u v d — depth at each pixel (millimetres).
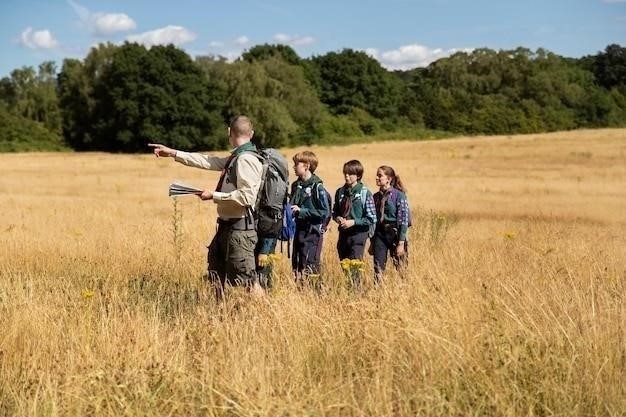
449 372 4406
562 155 57875
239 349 4941
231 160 6770
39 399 4203
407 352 4828
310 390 4246
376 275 7898
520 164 49219
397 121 112938
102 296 6832
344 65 113000
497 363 4410
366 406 4051
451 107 112375
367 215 8461
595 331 4820
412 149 72938
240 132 6754
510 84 117562
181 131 85188
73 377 4418
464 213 19609
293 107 91688
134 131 86000
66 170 46000
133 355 4785
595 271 7859
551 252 9383
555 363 4422
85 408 4109
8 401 4320
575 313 5480
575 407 3973
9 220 14938
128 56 85250
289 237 8023
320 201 8484
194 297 7129
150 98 84188
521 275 7160
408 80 158125
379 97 113875
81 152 86750
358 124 106875
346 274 7965
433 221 12883
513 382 4199
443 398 4043
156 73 84000
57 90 102875
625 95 132125
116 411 4074
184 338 5305
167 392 4320
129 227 13102
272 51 117125
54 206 19828
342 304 5895
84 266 9125
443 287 6203
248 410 3887
